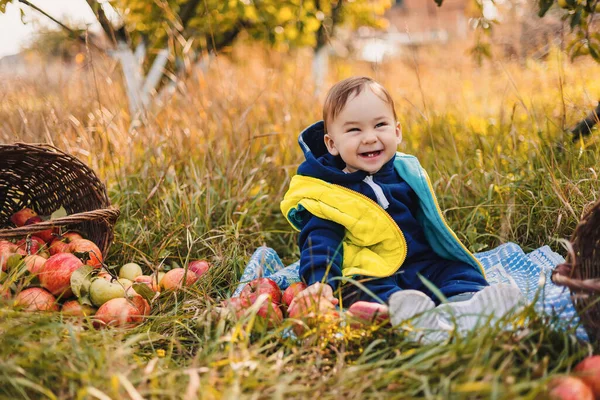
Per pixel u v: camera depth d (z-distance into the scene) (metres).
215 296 2.74
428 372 1.72
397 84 5.82
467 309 2.02
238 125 4.07
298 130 4.46
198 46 5.12
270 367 1.82
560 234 3.00
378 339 1.93
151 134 3.84
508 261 2.79
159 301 2.57
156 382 1.71
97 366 1.82
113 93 4.38
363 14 6.27
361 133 2.48
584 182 3.10
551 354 1.85
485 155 3.76
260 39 5.55
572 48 3.65
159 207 3.50
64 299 2.41
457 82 5.76
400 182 2.61
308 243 2.46
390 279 2.44
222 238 3.22
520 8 5.06
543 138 3.54
